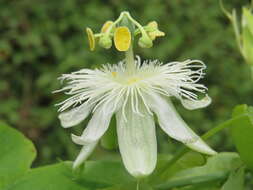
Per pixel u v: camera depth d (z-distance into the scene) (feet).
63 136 1.47
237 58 1.63
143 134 0.46
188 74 0.49
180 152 0.49
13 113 1.51
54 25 1.62
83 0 1.66
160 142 1.31
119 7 1.65
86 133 0.46
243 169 0.50
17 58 1.58
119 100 0.48
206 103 0.48
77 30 1.61
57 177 0.50
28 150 0.52
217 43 1.63
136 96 0.47
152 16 1.62
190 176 0.51
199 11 1.67
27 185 0.50
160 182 0.50
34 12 1.63
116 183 0.49
